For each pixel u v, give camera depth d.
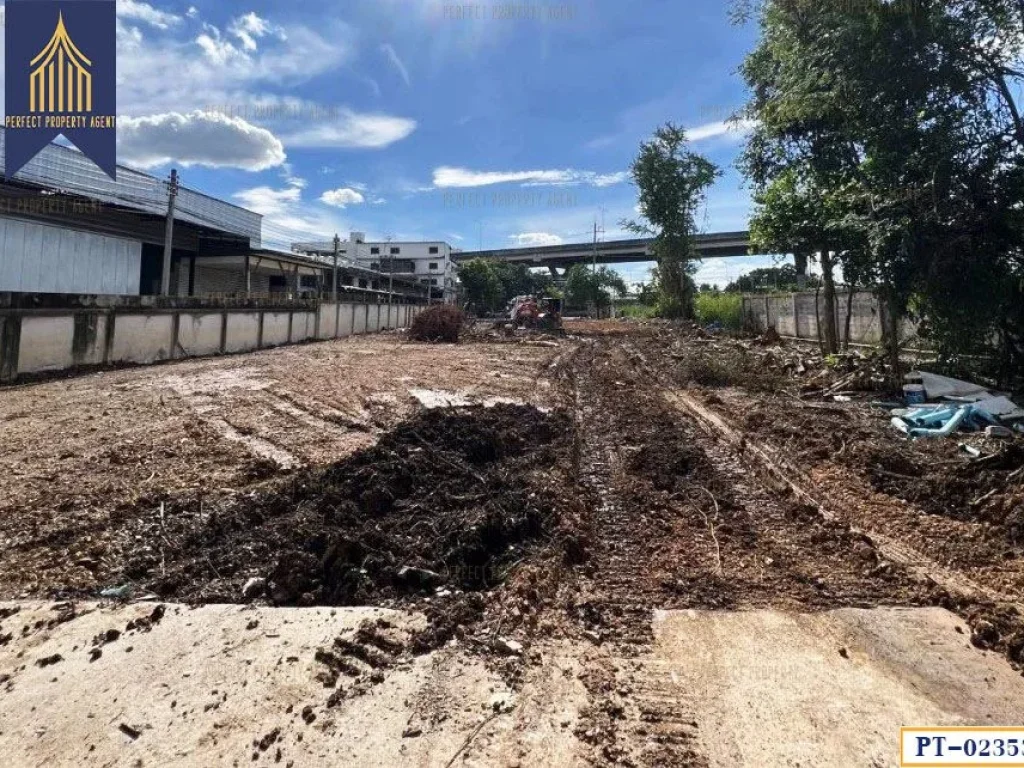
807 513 4.51
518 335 24.92
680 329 26.58
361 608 3.09
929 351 10.72
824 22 9.62
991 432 6.70
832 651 2.71
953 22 8.55
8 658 2.63
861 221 9.28
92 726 2.20
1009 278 8.70
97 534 3.95
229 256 24.52
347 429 7.15
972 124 8.76
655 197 32.94
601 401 9.53
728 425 7.55
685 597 3.25
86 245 18.09
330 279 38.06
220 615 3.01
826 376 10.76
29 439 6.41
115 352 13.61
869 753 2.08
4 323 10.91
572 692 2.41
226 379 11.16
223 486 4.90
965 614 3.04
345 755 2.06
